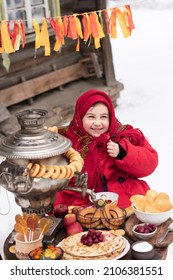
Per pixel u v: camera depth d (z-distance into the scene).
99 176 2.74
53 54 5.69
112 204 2.36
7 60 2.95
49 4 5.31
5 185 2.14
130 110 5.96
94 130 2.78
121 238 2.16
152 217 2.28
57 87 5.70
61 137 2.23
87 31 2.73
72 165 2.20
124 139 2.67
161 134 5.10
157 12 10.92
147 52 8.52
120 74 7.47
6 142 2.17
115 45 8.94
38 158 2.08
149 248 2.07
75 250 2.06
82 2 5.86
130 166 2.66
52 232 2.22
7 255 2.19
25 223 2.14
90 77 6.06
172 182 3.96
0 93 4.97
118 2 7.57
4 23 2.48
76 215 2.36
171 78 7.23
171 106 6.05
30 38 5.05
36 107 5.29
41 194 2.15
